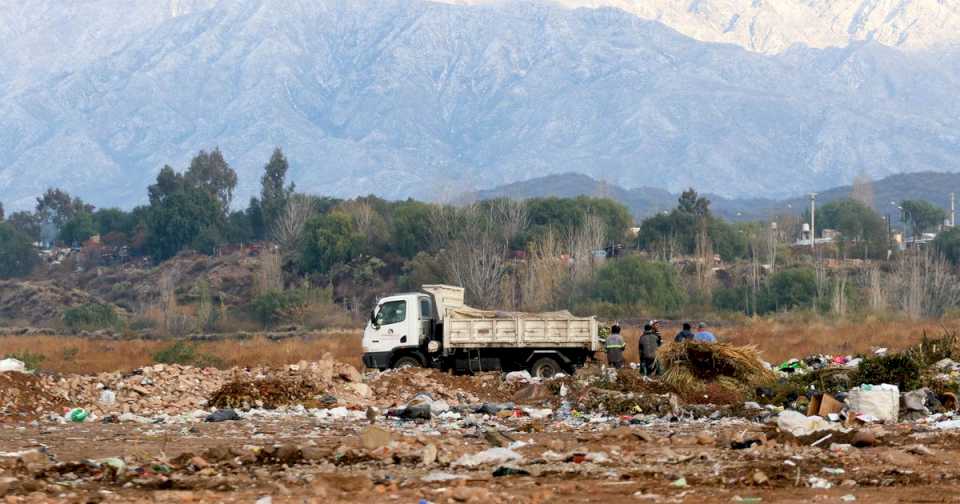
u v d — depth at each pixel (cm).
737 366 8838
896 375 8462
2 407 7962
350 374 9838
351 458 5103
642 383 9012
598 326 11544
